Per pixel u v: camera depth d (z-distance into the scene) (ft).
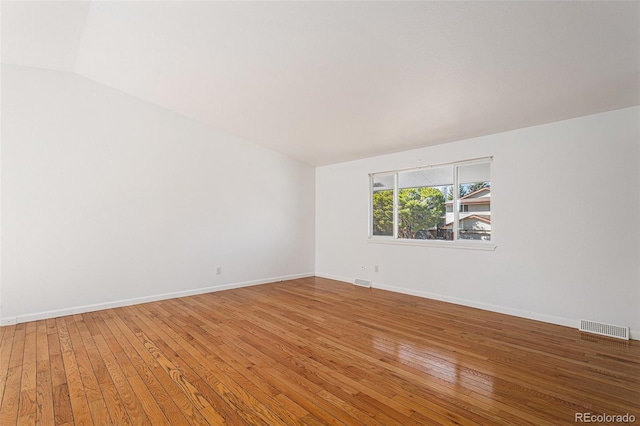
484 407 6.40
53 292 12.16
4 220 11.30
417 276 15.55
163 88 12.99
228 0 7.55
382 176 17.63
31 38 10.09
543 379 7.47
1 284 11.23
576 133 10.97
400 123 12.89
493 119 11.65
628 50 7.33
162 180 14.80
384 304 14.01
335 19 7.65
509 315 12.40
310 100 12.09
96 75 12.64
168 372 7.83
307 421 6.00
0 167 11.27
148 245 14.39
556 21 6.66
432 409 6.34
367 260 17.88
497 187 12.87
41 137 11.98
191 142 15.67
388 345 9.50
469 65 8.61
